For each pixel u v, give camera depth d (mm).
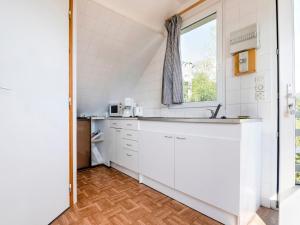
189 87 2486
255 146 1547
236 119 1304
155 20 2594
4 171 1033
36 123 1275
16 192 1109
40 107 1312
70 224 1394
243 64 1771
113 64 2867
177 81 2410
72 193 1676
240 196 1294
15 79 1111
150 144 2070
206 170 1489
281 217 1233
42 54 1331
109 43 2545
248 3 1815
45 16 1361
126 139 2516
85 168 2895
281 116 1603
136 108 2949
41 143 1320
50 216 1397
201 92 2328
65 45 1596
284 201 1438
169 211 1590
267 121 1670
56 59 1482
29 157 1213
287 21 1590
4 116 1038
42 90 1332
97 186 2146
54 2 1455
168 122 1859
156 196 1883
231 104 1943
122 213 1552
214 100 2174
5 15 1051
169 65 2518
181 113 2518
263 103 1698
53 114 1447
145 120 2162
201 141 1527
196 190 1562
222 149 1387
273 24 1650
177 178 1734
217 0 2080
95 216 1505
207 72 2266
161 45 2871
